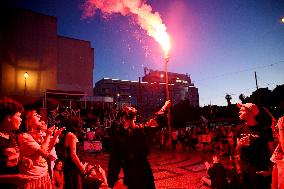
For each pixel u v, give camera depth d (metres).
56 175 5.20
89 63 33.84
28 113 4.39
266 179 3.86
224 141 16.03
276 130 3.80
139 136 3.79
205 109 48.28
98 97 31.41
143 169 3.71
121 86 59.25
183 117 45.72
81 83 33.06
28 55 28.70
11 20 28.12
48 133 4.04
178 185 8.14
